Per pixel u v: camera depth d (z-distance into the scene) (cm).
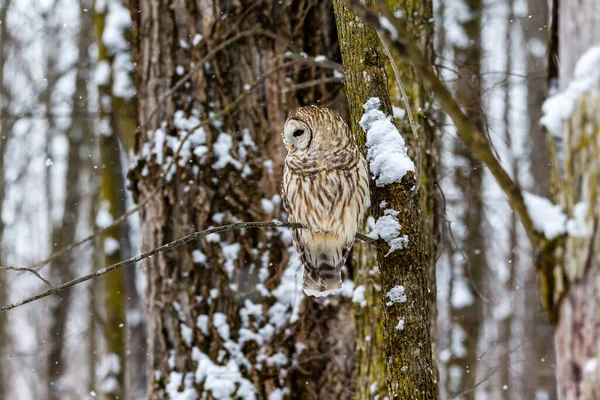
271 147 828
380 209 453
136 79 870
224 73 830
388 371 443
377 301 733
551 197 277
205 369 802
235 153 823
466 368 1284
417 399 430
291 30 827
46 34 1784
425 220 740
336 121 614
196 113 833
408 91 721
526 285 1563
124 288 1395
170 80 839
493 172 276
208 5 830
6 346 1730
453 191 1327
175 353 820
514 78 1470
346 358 815
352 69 473
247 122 831
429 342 447
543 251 273
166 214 827
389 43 286
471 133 276
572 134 262
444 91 278
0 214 1634
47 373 1869
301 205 645
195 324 812
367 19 282
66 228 1856
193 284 817
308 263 695
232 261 816
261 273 817
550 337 1525
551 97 277
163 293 827
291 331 813
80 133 1811
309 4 827
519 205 276
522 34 1753
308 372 811
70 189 1828
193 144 822
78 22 1786
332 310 820
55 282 1881
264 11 824
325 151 614
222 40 824
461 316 1341
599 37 255
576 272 261
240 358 806
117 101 1262
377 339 728
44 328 1981
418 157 424
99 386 1852
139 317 1446
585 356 258
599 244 254
